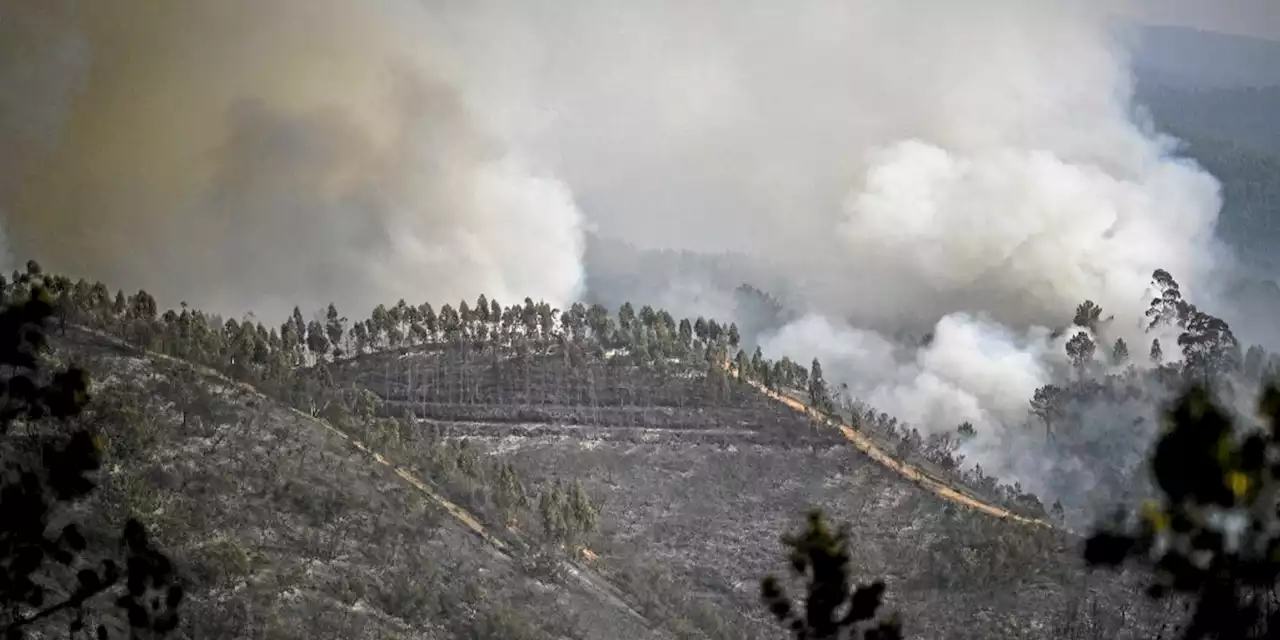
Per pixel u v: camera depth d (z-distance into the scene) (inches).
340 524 3890.3
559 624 3737.7
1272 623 677.3
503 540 4315.9
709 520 5032.0
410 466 4714.6
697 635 4015.8
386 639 3255.4
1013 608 4146.2
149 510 3405.5
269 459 4195.4
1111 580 4178.2
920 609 4239.7
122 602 1063.0
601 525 4889.3
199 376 4741.6
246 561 3351.4
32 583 995.3
